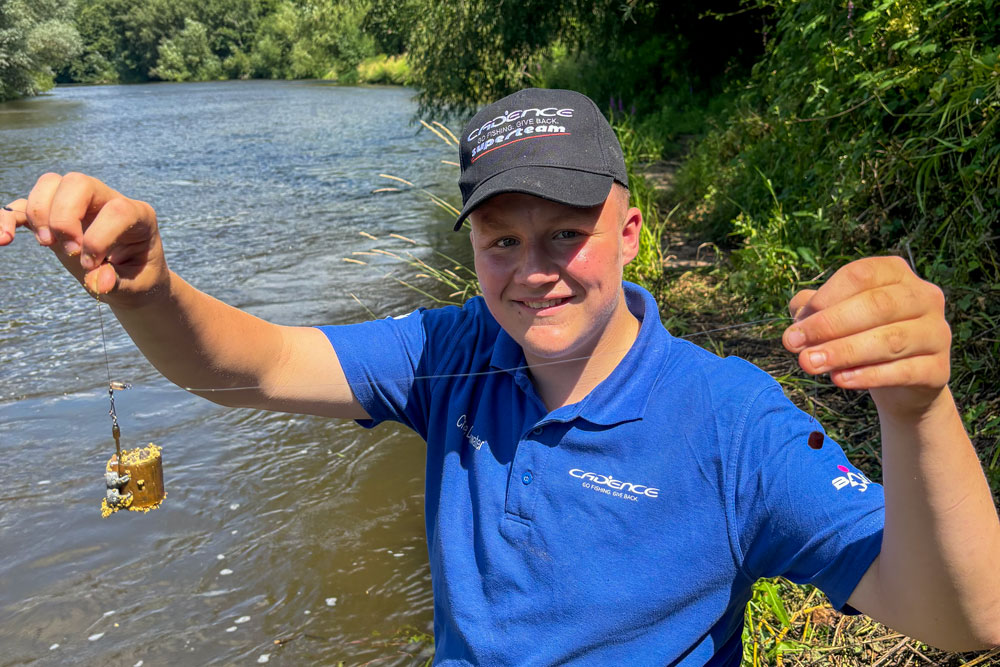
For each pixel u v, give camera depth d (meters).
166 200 10.69
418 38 12.09
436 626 1.51
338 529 3.40
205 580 3.11
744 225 5.23
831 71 4.98
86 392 4.78
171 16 59.62
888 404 0.93
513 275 1.32
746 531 1.22
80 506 3.62
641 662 1.26
